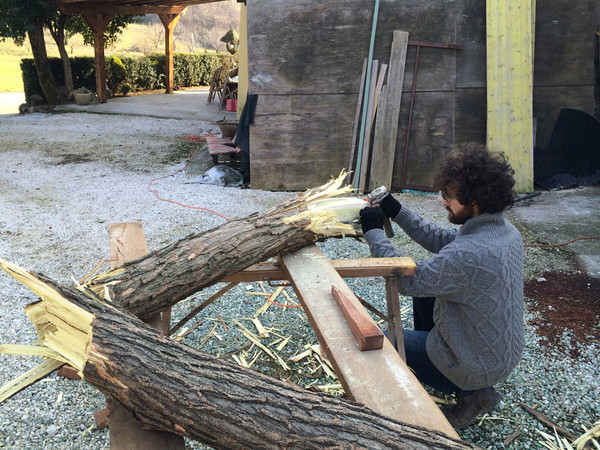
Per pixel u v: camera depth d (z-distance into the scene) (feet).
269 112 20.57
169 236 15.34
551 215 17.39
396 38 19.77
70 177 22.54
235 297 11.53
